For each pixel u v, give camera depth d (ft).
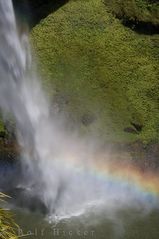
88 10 73.46
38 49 69.46
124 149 60.95
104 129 62.75
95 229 47.96
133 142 61.52
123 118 64.18
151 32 72.43
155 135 62.90
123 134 62.39
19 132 61.67
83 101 65.10
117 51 70.59
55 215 49.98
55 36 70.74
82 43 70.54
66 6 73.67
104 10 73.77
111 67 69.10
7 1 69.00
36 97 65.36
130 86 67.77
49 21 71.97
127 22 72.64
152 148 61.62
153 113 65.51
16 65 68.23
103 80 67.67
